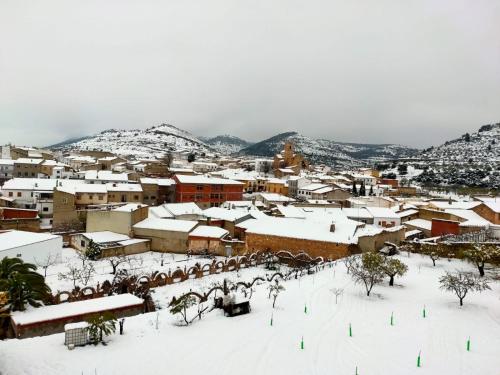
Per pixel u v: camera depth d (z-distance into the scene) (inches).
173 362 813.2
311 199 4311.0
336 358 862.5
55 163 4778.5
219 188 3961.6
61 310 1083.9
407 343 954.1
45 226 2918.3
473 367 837.8
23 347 861.8
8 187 3181.6
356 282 1456.7
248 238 2308.1
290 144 7554.1
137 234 2422.5
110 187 3390.7
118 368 779.4
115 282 1469.0
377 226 2989.7
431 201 3922.2
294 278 1600.6
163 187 3821.4
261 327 1023.6
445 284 1311.5
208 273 1797.5
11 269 1226.0
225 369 794.2
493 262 1723.7
